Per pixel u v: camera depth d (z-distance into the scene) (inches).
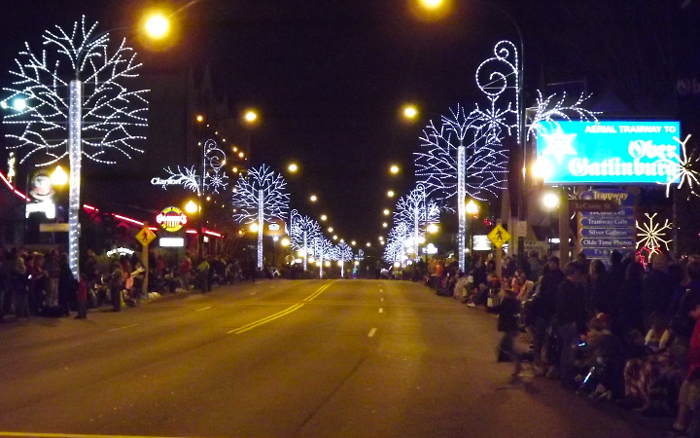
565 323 547.8
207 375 555.5
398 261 4097.0
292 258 3513.8
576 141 1040.8
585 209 962.1
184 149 2233.0
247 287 1907.0
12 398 465.1
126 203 2166.6
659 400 433.4
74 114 1110.4
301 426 396.8
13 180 1615.4
